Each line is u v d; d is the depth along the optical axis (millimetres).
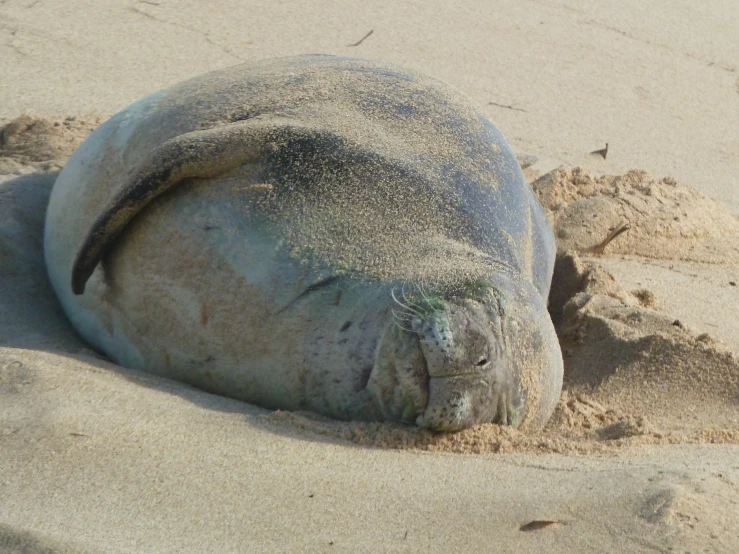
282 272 9914
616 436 10258
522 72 21531
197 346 10242
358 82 11695
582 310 12750
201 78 12586
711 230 16641
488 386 9344
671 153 19594
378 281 9602
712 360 11914
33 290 11992
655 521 7824
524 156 16797
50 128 16031
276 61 12758
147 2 21719
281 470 8516
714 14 25812
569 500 8203
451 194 10406
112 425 8883
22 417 8867
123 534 7520
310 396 9711
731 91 22516
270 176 10352
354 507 8094
